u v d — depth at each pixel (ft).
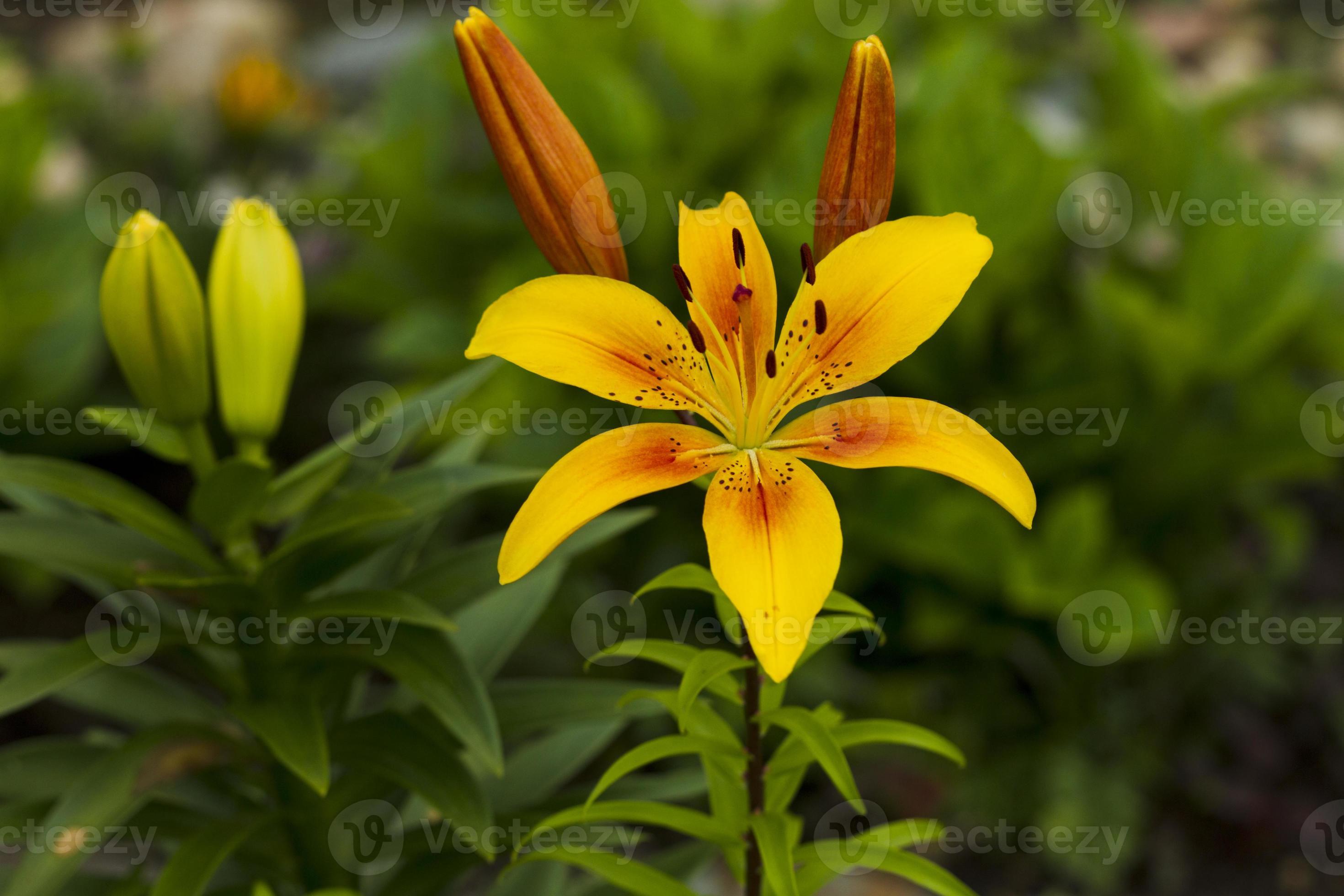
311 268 6.73
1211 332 4.42
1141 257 4.96
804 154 4.22
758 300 2.45
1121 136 4.78
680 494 4.91
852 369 2.42
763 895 2.64
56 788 2.82
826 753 2.41
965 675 4.87
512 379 4.80
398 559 2.94
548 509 2.32
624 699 2.52
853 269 2.43
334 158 6.47
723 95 5.04
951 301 2.40
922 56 5.20
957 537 4.35
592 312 2.41
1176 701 5.05
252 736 2.91
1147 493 4.74
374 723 2.77
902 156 4.48
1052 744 4.83
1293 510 5.61
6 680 2.61
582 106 4.51
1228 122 5.11
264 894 2.61
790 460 2.39
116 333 2.60
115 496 2.65
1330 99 8.42
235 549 2.71
